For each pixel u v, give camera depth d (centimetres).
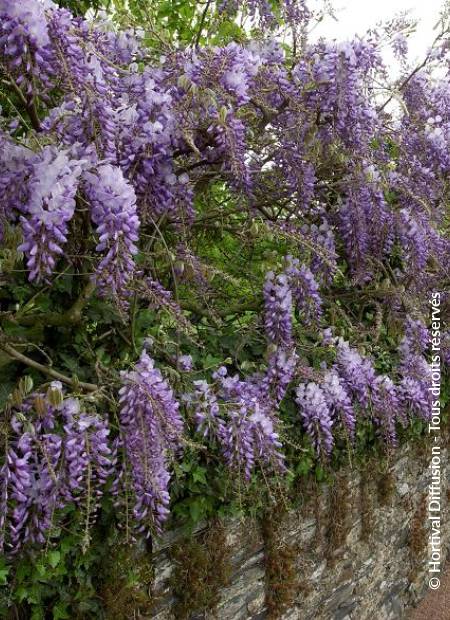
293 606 299
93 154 143
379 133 279
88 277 176
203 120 188
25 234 129
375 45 247
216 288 260
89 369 189
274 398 231
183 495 222
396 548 404
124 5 270
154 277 206
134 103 173
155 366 204
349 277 293
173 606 233
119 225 138
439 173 294
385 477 361
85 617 196
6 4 131
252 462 199
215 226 257
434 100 306
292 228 243
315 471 284
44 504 148
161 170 182
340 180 275
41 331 179
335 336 295
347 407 246
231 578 258
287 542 284
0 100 182
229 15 280
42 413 146
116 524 194
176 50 198
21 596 174
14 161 137
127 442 164
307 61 226
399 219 282
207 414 200
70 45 145
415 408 316
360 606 362
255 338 254
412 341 307
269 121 236
